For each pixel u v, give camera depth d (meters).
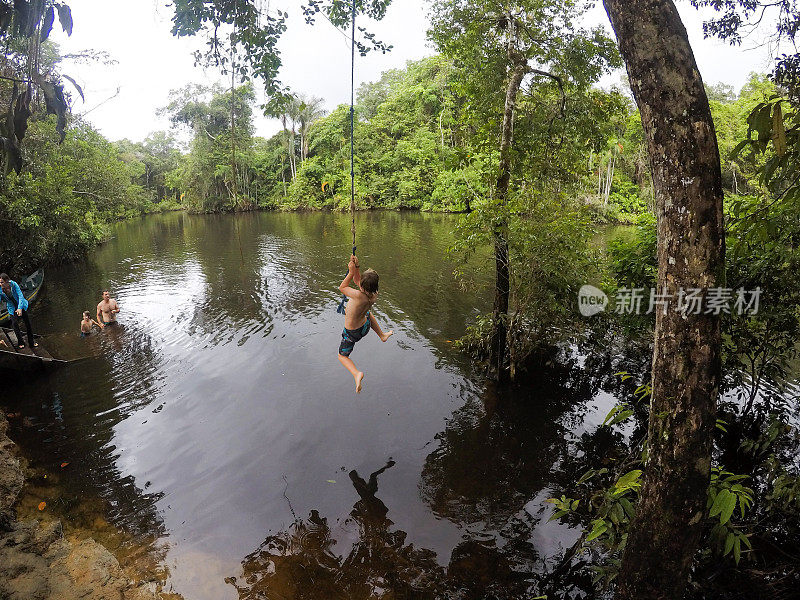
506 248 7.50
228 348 9.91
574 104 8.07
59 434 6.73
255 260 19.97
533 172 8.26
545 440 6.51
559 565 4.44
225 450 6.33
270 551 4.65
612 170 32.81
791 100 4.12
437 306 12.58
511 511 5.20
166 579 4.29
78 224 19.36
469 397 7.69
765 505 4.84
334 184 50.97
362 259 19.56
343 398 7.68
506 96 7.61
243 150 50.44
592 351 9.19
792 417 6.68
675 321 2.60
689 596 3.70
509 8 7.27
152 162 65.31
